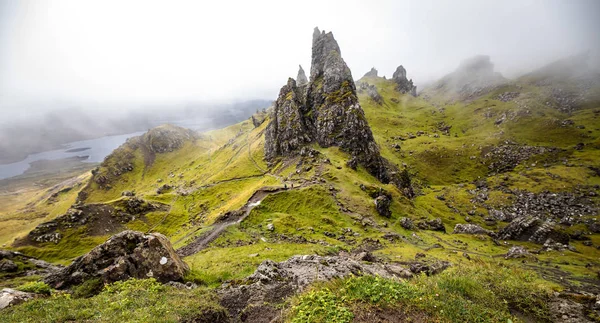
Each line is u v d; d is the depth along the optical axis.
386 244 76.88
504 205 157.00
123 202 140.38
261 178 154.00
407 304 11.93
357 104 162.75
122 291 16.59
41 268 47.38
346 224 89.69
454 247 86.25
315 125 169.75
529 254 74.44
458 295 13.09
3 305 14.61
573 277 59.47
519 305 13.46
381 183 137.62
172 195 168.38
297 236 75.88
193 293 17.28
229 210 99.00
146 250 22.58
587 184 161.00
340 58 189.25
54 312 13.47
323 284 14.41
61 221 122.25
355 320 11.10
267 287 18.72
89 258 22.06
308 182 113.94
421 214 119.38
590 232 121.00
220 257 48.47
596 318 12.40
